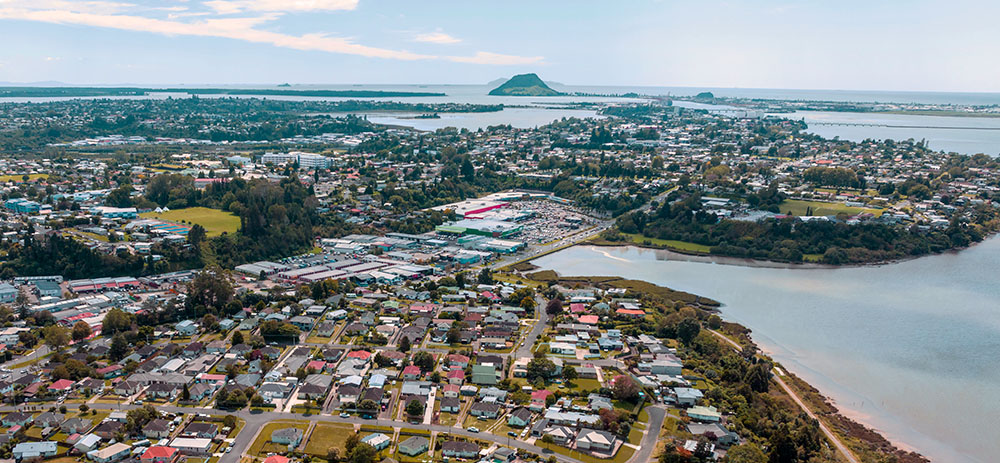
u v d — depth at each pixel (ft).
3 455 527.40
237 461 524.52
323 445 550.77
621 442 570.05
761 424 597.93
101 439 551.59
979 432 627.46
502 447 556.10
